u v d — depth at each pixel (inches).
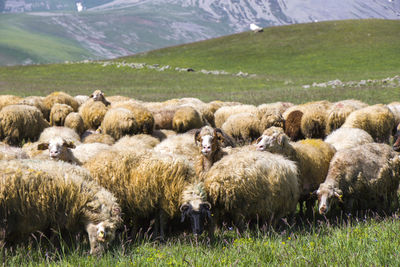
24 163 272.7
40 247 259.9
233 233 300.4
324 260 211.3
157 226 313.9
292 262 214.8
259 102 1108.5
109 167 311.6
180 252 247.3
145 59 2974.9
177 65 2699.3
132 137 478.6
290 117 595.8
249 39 3331.7
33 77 2258.9
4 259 238.8
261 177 300.5
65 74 2389.3
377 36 2987.2
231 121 612.1
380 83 1581.0
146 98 1309.1
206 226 295.0
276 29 3528.5
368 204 357.4
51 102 717.3
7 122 560.1
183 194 294.5
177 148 415.5
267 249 240.5
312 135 578.2
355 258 215.0
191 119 598.9
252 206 301.9
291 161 329.7
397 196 367.9
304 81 1910.7
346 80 1845.5
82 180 279.7
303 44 3002.0
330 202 316.8
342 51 2728.8
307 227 319.6
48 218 270.1
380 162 343.9
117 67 2603.3
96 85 1884.8
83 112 641.6
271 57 2773.1
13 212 258.7
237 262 221.0
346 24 3393.2
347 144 422.6
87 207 269.9
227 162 311.0
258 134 597.0
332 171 338.3
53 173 273.0
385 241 238.2
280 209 312.3
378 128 540.1
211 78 2160.4
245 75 2263.8
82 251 261.7
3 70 2571.4
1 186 254.4
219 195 303.0
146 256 243.3
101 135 524.4
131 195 308.8
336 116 561.6
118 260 235.6
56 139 362.0
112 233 263.4
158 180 304.8
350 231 267.3
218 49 3120.1
